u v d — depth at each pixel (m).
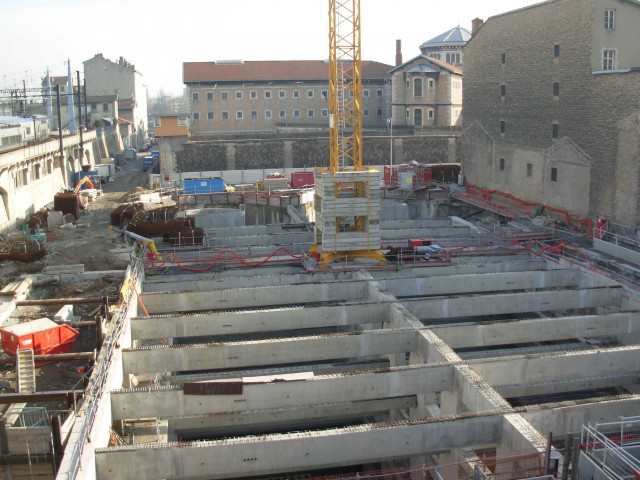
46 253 38.06
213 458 15.34
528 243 38.50
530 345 29.83
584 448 14.49
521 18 48.75
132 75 121.12
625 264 33.50
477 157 57.84
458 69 91.44
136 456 15.12
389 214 53.78
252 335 31.55
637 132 37.03
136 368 21.64
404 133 82.88
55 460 16.59
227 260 35.41
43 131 64.19
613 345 28.03
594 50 40.75
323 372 24.44
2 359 23.12
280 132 88.38
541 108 46.97
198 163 75.44
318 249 36.09
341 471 22.48
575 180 43.47
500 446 16.50
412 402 22.28
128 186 72.62
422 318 27.16
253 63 96.81
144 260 34.16
